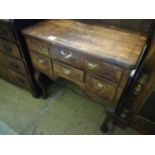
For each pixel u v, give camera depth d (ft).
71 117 4.70
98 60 2.76
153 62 2.67
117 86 2.97
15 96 5.31
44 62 3.72
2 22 3.25
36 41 3.34
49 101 5.15
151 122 3.79
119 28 3.53
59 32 3.30
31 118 4.67
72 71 3.37
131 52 2.74
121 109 3.91
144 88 3.16
